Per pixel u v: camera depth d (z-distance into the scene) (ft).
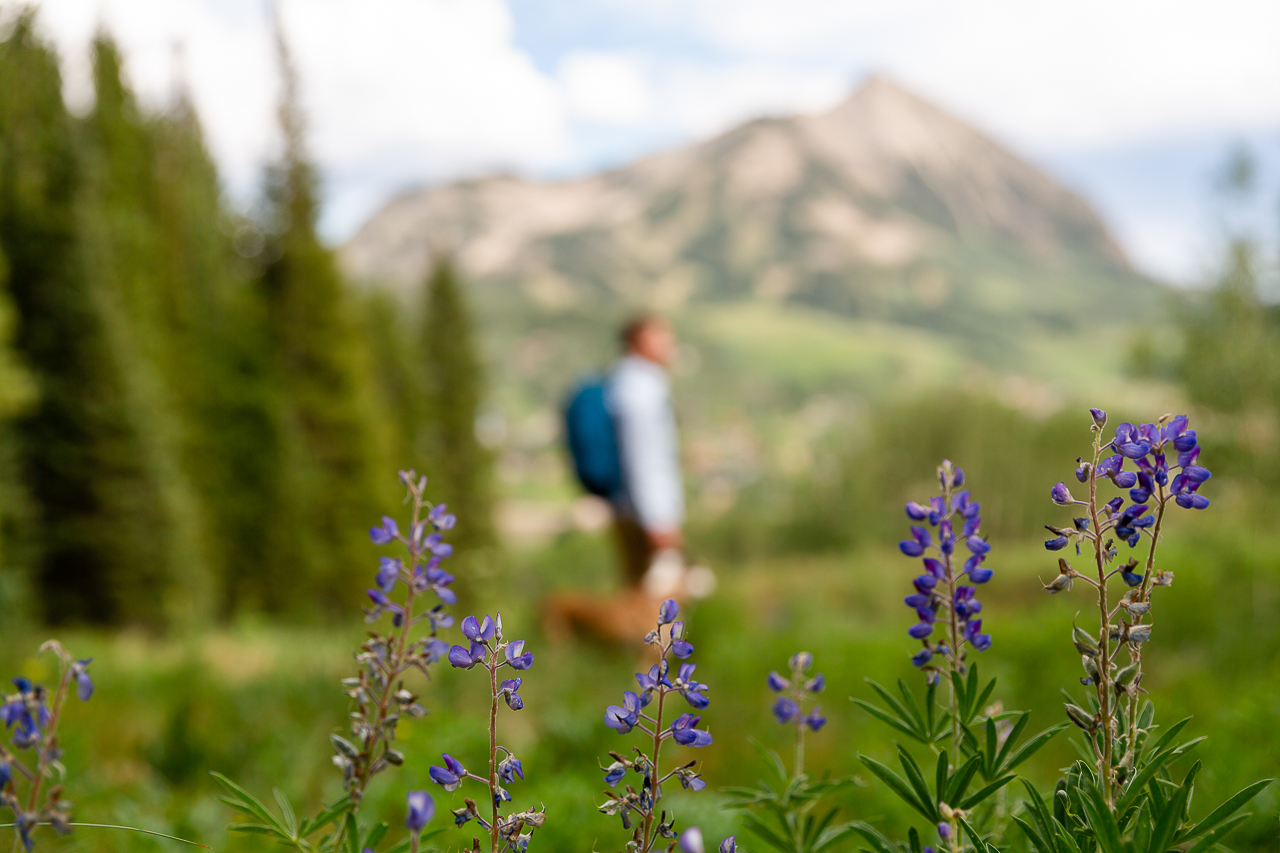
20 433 68.44
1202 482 3.22
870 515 66.90
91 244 70.90
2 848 4.68
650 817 3.33
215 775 4.04
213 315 93.86
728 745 11.76
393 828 8.09
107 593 68.69
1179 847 3.31
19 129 68.85
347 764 3.71
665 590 21.72
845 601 39.86
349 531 93.20
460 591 43.91
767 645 19.57
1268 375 27.73
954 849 3.40
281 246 98.99
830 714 13.65
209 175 106.22
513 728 12.19
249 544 86.12
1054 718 12.01
